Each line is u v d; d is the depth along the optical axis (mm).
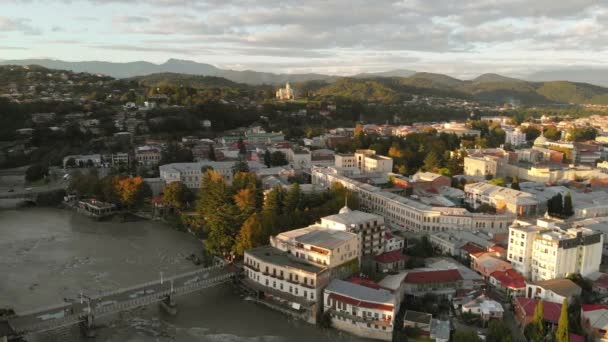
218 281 191125
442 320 162875
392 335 157875
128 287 186875
